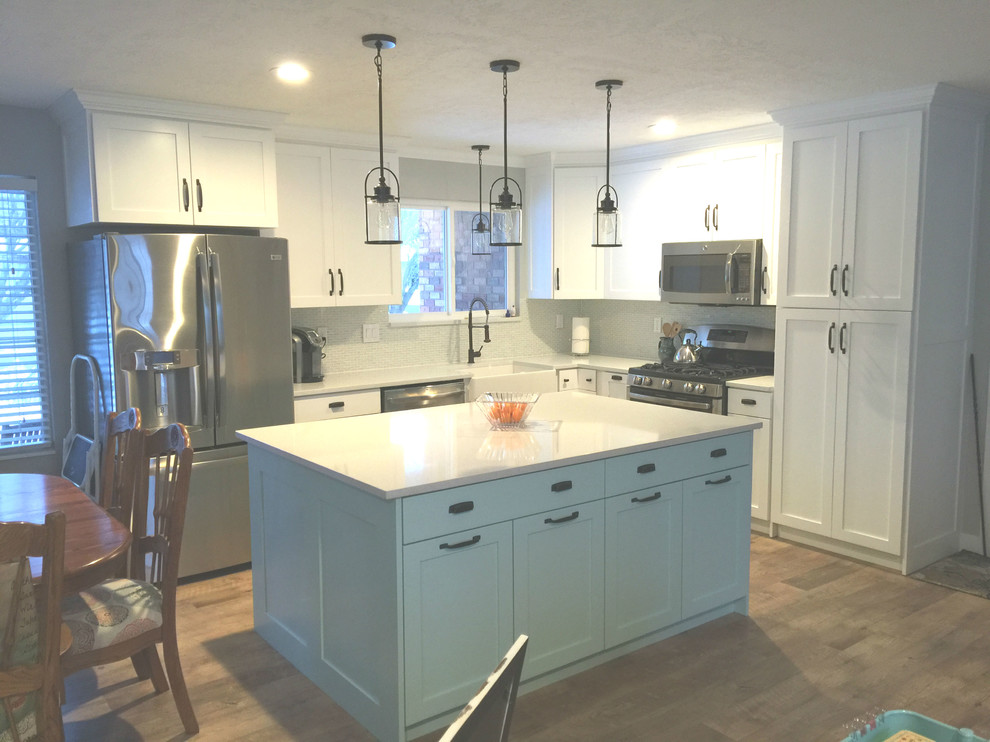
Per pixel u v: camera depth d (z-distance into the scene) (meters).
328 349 5.08
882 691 2.76
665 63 3.18
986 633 3.22
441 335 5.62
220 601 3.59
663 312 5.65
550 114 4.18
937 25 2.71
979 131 3.95
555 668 2.78
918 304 3.74
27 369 4.00
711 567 3.26
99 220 3.66
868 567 3.99
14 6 2.46
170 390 3.76
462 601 2.48
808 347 4.18
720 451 3.22
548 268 5.65
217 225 4.00
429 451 2.76
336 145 4.66
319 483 2.66
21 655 1.68
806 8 2.53
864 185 3.88
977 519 4.19
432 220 5.52
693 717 2.59
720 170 4.76
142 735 2.51
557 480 2.68
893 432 3.87
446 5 2.48
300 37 2.80
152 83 3.45
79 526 2.29
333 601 2.66
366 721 2.53
